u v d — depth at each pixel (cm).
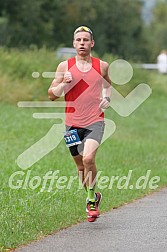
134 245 1463
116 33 10538
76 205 1831
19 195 1909
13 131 3158
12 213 1677
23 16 8488
